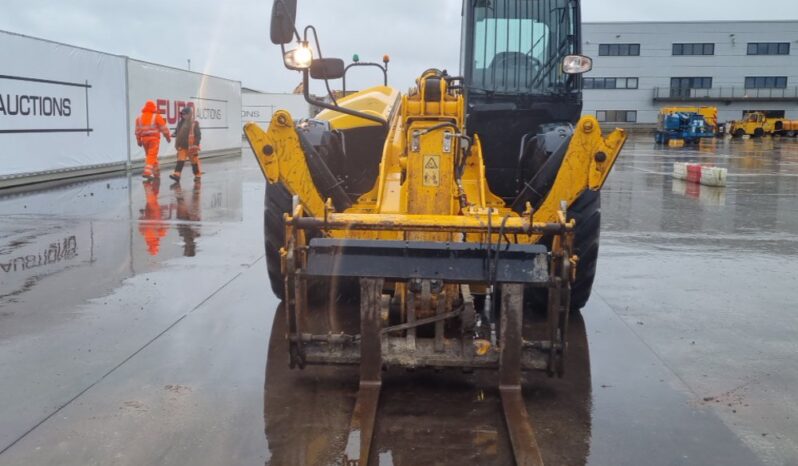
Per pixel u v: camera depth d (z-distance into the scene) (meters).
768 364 4.26
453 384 3.83
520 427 3.25
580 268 5.00
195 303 5.35
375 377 3.67
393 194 4.54
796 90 59.06
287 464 2.97
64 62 13.91
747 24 58.34
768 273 6.72
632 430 3.35
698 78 59.50
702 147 37.56
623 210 11.39
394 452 3.09
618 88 60.16
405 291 3.82
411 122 4.45
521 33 6.15
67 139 14.23
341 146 5.76
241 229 8.77
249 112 37.03
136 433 3.23
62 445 3.11
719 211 11.27
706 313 5.33
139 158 17.31
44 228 8.60
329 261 3.57
